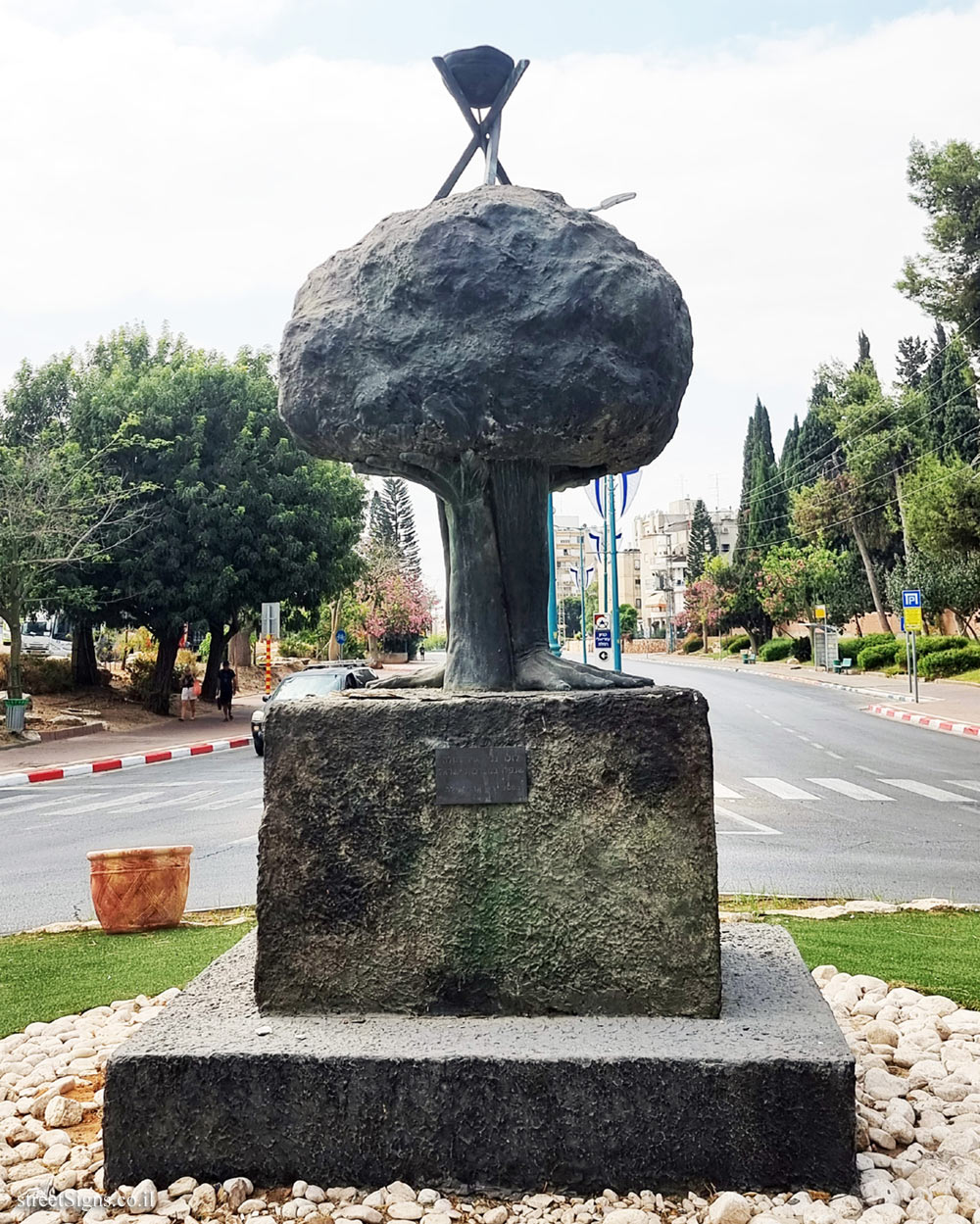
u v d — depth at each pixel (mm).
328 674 17453
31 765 15453
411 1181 2771
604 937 3102
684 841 3098
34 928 6258
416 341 3287
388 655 51938
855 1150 2760
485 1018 3096
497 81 3857
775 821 9883
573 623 81438
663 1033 2936
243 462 22281
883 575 40562
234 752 18125
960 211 22984
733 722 20969
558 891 3113
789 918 5926
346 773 3174
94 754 16984
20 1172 2936
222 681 23719
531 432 3266
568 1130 2754
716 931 3090
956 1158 2879
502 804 3133
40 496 18156
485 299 3254
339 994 3150
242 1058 2822
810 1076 2730
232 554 21969
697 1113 2738
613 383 3252
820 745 17016
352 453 3473
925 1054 3678
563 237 3318
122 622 23438
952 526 25312
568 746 3123
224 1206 2713
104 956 5312
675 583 79750
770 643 49312
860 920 5848
